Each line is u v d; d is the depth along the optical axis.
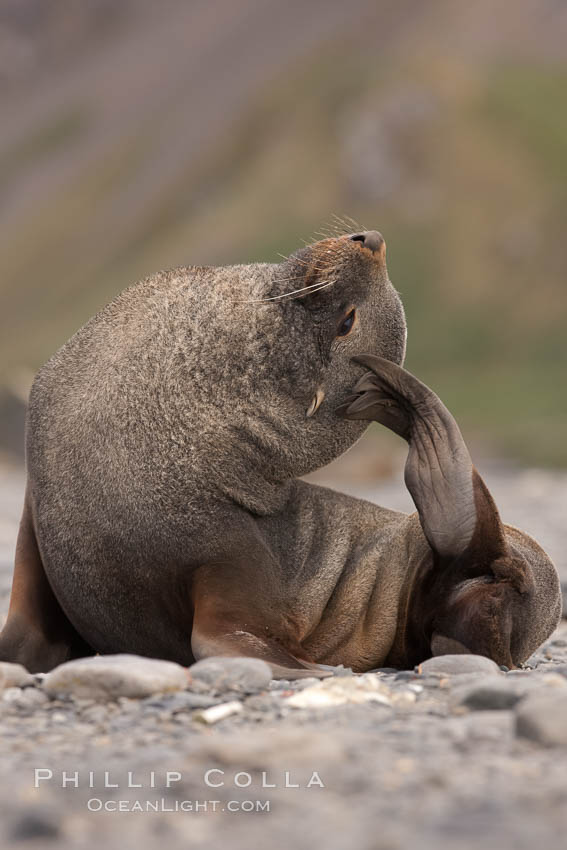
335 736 10.48
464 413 166.25
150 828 8.31
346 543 18.16
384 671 16.97
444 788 8.99
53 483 16.45
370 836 7.91
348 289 17.33
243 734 10.59
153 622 16.47
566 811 8.36
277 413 16.89
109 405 16.36
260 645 15.51
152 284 17.33
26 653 17.09
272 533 17.23
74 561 16.36
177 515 16.02
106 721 11.94
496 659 16.38
